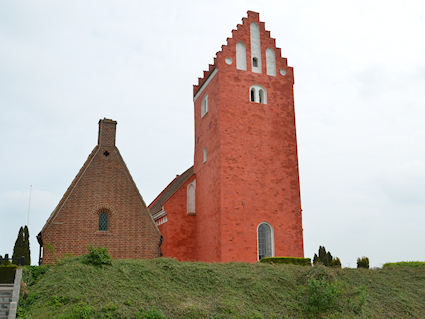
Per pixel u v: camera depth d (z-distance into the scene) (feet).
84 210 87.40
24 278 62.69
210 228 105.40
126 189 92.02
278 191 105.91
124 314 53.31
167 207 117.50
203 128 118.32
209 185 108.88
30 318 51.11
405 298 72.64
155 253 89.61
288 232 103.71
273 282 70.74
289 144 111.04
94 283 60.39
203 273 69.87
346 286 71.31
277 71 116.26
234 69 111.04
